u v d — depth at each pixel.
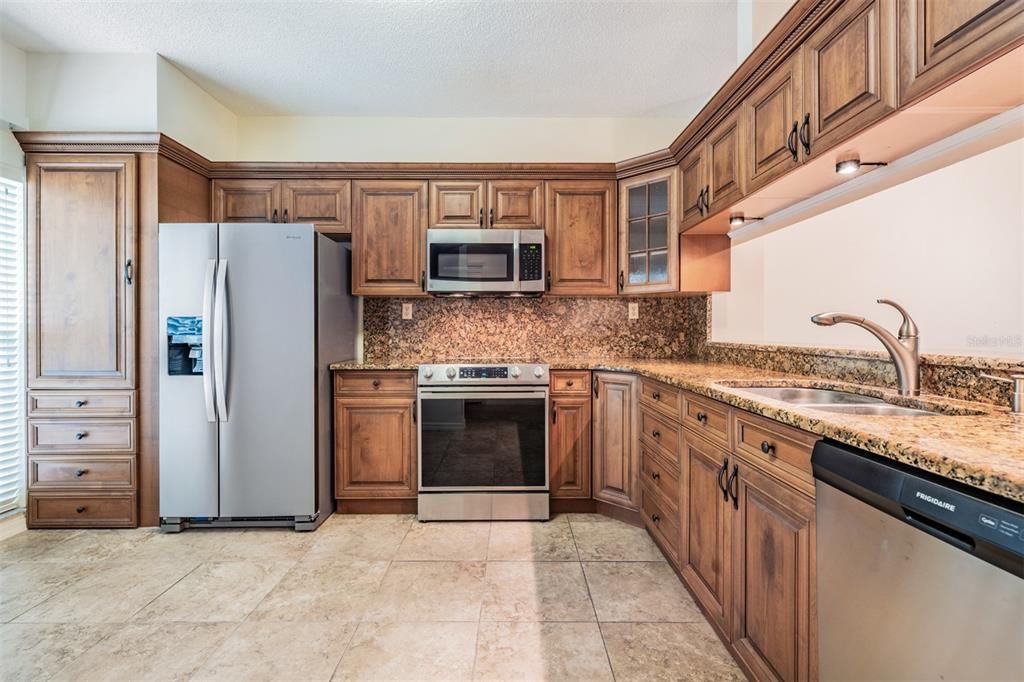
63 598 1.79
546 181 2.88
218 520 2.44
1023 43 0.80
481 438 2.57
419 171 2.85
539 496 2.57
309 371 2.43
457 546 2.24
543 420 2.58
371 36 2.34
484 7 2.13
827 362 1.77
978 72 0.91
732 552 1.42
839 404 1.42
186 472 2.39
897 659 0.78
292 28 2.28
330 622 1.64
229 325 2.39
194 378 2.38
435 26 2.27
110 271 2.43
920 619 0.74
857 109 1.20
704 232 2.59
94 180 2.42
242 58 2.53
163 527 2.40
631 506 2.48
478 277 2.79
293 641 1.54
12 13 2.16
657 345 3.17
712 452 1.57
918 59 1.01
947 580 0.69
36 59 2.48
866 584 0.86
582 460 2.67
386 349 3.17
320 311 2.51
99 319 2.43
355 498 2.66
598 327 3.20
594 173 2.86
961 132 1.21
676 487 1.91
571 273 2.88
